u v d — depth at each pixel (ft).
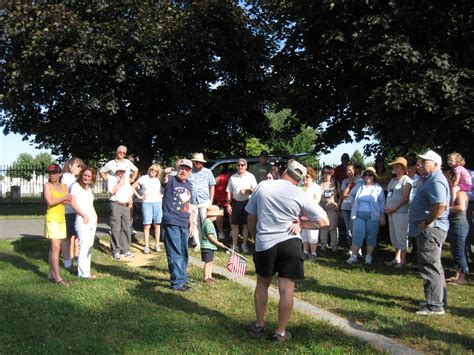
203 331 15.44
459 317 17.98
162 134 58.59
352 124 41.81
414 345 15.02
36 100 51.65
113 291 20.01
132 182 30.66
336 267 27.22
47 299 18.60
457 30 34.99
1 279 21.95
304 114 41.52
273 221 15.03
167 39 50.39
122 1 51.72
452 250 23.82
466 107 30.73
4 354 13.32
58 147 58.85
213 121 59.41
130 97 56.03
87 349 13.80
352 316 17.90
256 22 56.54
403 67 34.24
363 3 34.40
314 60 39.47
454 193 23.31
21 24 48.93
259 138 63.62
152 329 15.46
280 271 14.98
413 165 28.17
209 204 30.78
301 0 36.83
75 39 47.60
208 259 22.45
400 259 27.61
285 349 14.15
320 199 31.40
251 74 52.95
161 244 33.83
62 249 24.90
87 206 22.68
